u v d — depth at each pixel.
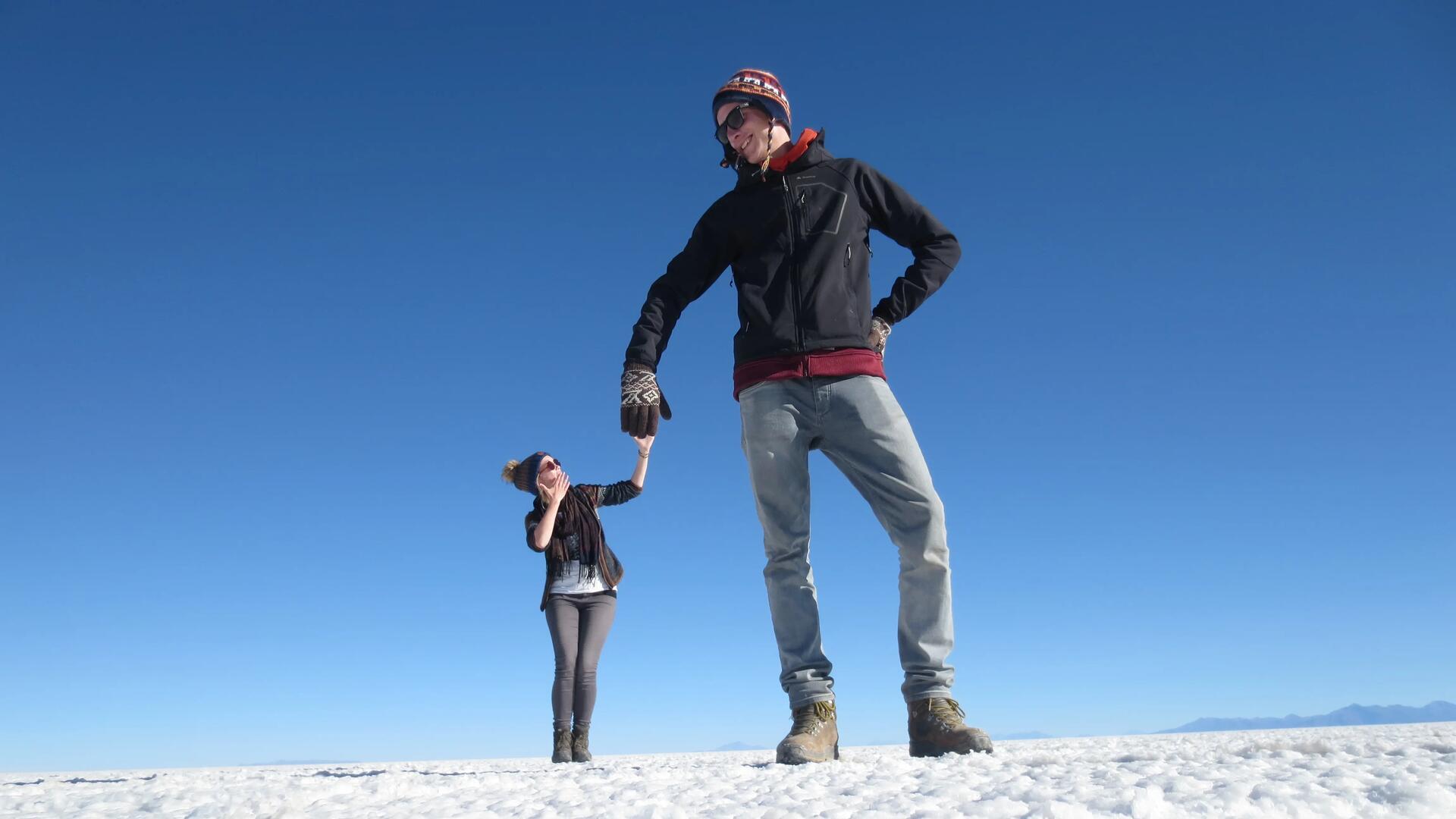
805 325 2.46
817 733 2.29
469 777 2.16
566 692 4.32
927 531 2.38
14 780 3.21
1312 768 1.44
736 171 2.69
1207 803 1.11
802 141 2.65
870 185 2.66
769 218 2.57
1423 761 1.44
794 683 2.37
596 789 1.71
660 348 2.62
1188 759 1.83
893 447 2.40
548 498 4.43
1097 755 2.11
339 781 1.85
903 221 2.69
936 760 2.00
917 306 2.62
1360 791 1.18
